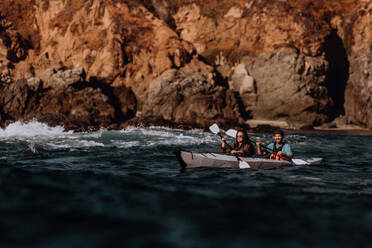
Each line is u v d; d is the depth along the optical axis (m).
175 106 20.84
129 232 2.99
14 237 2.81
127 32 23.09
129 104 21.70
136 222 3.25
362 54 23.19
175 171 6.17
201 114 20.36
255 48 23.78
